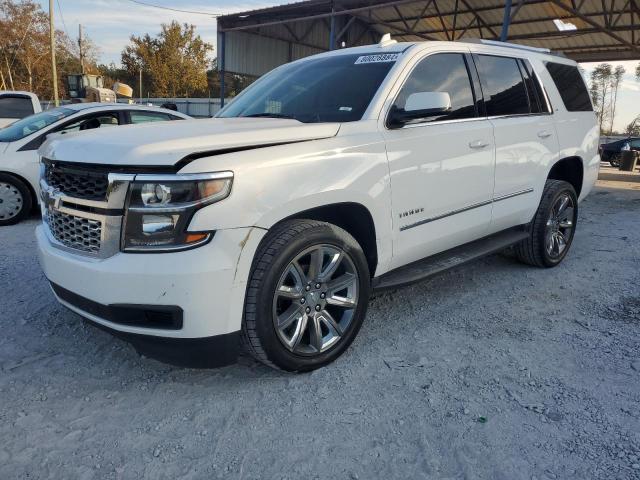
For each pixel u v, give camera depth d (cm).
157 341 279
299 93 403
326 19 2158
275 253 291
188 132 308
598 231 719
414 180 362
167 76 6116
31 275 495
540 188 495
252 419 279
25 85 5259
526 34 2114
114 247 274
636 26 1666
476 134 411
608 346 363
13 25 4612
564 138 520
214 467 244
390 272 378
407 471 242
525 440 262
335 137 325
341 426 273
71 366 331
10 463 244
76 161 287
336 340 331
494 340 372
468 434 267
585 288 479
